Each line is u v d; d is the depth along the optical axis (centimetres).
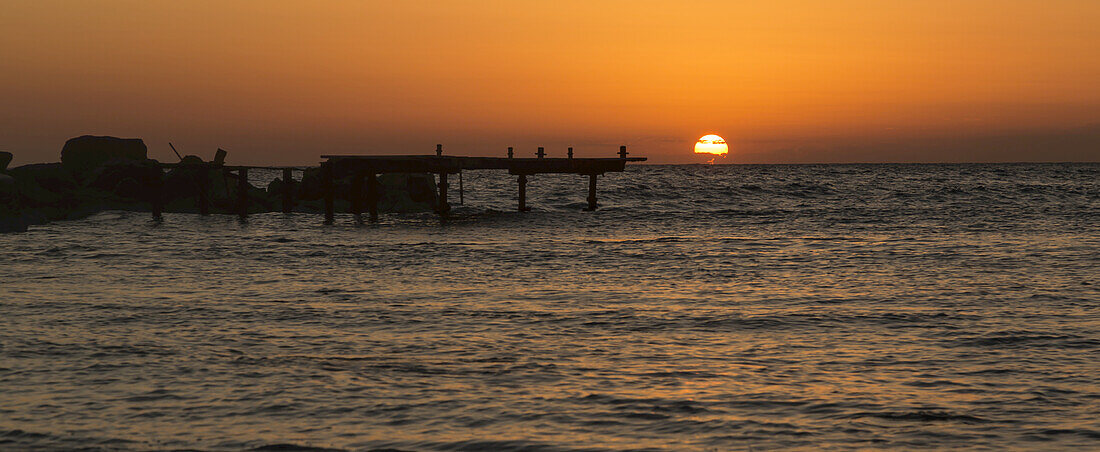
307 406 1205
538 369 1406
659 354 1516
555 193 7300
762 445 1065
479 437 1088
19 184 4716
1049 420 1150
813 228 4459
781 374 1379
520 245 3516
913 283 2408
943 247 3428
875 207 6119
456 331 1714
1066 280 2445
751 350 1549
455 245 3500
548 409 1196
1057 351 1534
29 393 1259
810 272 2677
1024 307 1981
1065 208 5906
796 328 1748
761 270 2728
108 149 5738
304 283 2406
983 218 5059
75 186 5122
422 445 1061
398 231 4147
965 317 1853
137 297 2128
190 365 1423
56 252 3148
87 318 1833
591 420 1152
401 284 2395
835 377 1360
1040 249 3322
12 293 2181
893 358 1486
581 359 1477
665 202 6581
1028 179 11338
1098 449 1048
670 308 1984
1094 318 1838
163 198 5162
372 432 1105
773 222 4844
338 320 1830
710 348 1566
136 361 1447
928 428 1121
